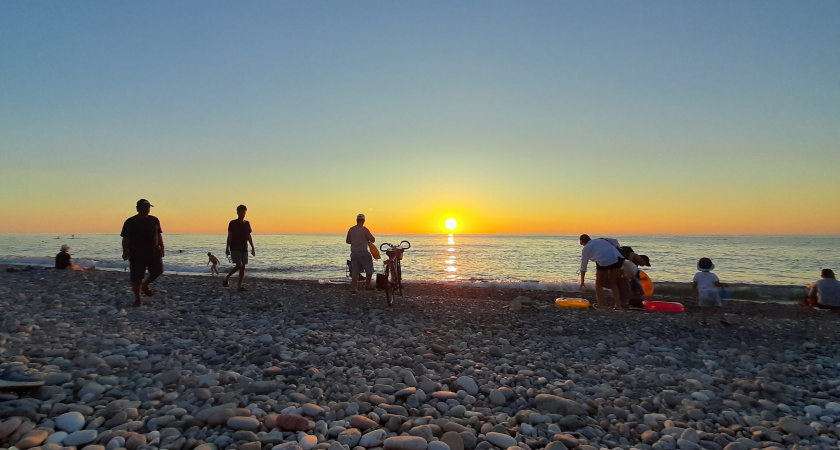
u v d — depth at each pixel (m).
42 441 3.40
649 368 6.55
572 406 4.68
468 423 4.27
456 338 8.00
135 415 4.02
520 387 5.38
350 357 6.28
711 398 5.28
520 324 9.63
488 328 9.16
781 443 4.14
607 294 16.52
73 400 4.28
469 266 34.44
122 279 15.02
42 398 4.20
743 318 11.06
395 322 9.36
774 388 5.52
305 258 40.22
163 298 10.90
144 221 9.53
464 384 5.22
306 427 3.91
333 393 4.91
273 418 3.96
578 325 9.69
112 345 6.25
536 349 7.58
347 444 3.71
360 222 12.36
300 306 11.02
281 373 5.46
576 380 5.88
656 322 10.14
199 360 5.91
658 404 5.05
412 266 34.53
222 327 8.18
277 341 7.07
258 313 9.85
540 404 4.81
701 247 64.75
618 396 5.30
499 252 55.66
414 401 4.70
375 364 6.02
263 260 37.62
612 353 7.48
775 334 9.30
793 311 13.16
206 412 4.03
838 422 4.59
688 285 18.28
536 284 18.75
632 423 4.47
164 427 3.88
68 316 8.21
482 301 13.18
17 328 6.87
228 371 5.36
